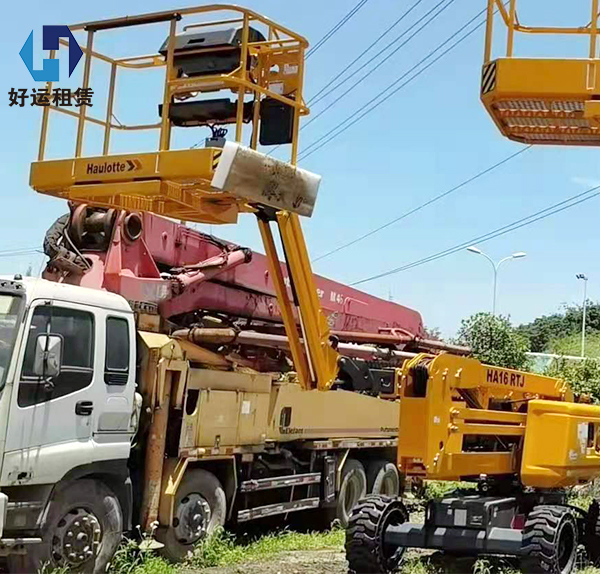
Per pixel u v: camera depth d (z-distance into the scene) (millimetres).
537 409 9969
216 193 9805
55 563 8516
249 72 9797
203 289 12188
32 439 8289
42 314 8508
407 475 9055
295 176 9805
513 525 9656
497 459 9945
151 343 10109
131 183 9414
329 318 14828
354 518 9367
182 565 10148
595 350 57625
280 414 12195
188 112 9727
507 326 25891
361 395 14148
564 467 9719
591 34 7469
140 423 10000
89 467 8867
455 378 9281
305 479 12750
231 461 11234
